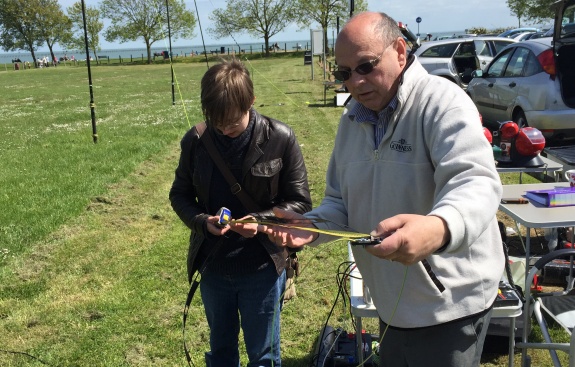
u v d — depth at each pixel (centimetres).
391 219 134
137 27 5688
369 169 183
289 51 5897
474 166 153
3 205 633
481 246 179
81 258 493
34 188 701
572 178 353
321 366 309
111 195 671
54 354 349
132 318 391
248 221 177
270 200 241
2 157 920
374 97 172
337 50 173
